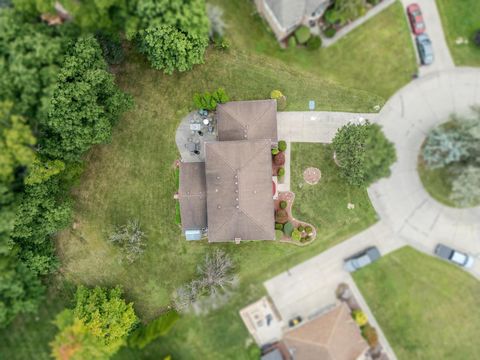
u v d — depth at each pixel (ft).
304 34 166.20
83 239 171.32
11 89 131.85
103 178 171.53
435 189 167.73
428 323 167.43
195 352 170.91
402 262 168.45
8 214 137.80
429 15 169.17
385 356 167.63
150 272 170.71
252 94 170.50
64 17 147.13
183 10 145.28
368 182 160.35
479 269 166.61
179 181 161.17
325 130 170.09
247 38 171.01
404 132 169.48
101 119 148.46
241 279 169.99
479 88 167.94
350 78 170.30
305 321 164.14
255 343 169.37
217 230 155.84
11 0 143.23
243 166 152.35
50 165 149.89
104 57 161.17
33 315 172.24
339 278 169.17
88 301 159.02
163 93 171.22
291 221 168.96
